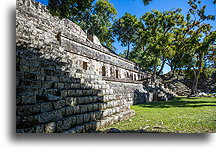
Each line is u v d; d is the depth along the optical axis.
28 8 10.00
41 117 3.60
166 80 33.78
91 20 23.11
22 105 3.48
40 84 4.73
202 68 29.08
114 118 5.79
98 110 5.73
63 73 6.52
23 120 3.26
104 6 23.58
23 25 7.39
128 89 14.02
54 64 6.82
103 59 13.43
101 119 5.37
